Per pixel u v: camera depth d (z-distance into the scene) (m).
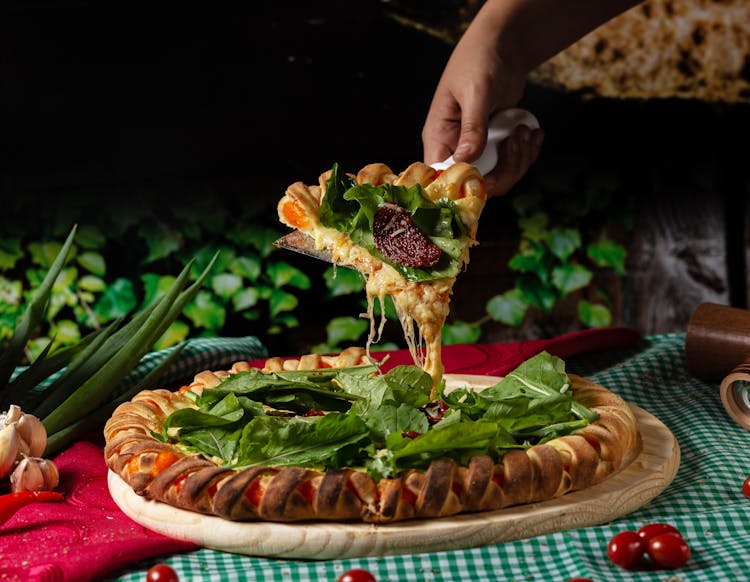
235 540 0.99
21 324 1.24
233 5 2.07
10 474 1.10
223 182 2.14
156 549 0.99
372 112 2.19
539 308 2.31
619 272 2.32
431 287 1.15
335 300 2.21
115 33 2.04
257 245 2.17
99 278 2.10
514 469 1.01
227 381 1.17
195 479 1.01
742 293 2.35
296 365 1.28
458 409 1.12
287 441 1.04
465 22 2.17
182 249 2.14
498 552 0.97
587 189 2.28
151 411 1.16
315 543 0.98
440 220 1.16
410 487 1.00
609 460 1.06
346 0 2.12
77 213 2.08
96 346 1.26
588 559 0.97
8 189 2.04
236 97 2.12
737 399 1.24
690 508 1.07
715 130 2.29
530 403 1.11
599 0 1.48
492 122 1.31
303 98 2.15
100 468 1.15
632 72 2.24
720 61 2.24
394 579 0.95
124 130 2.08
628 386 1.36
